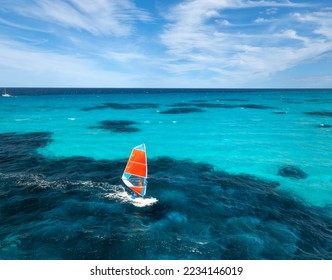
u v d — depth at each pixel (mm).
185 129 49219
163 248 14023
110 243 14352
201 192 21031
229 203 19281
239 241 14695
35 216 16969
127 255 13484
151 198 19781
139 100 125500
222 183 23031
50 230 15391
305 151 33656
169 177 24250
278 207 18906
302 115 67938
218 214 17656
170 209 18156
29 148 33969
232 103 107312
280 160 29859
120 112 74562
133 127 50875
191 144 37375
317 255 13773
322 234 15734
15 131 44844
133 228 15812
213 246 14242
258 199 20031
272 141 39375
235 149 34656
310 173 25766
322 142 38656
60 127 49438
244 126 52406
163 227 16000
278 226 16391
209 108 87125
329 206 19281
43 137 40625
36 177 23609
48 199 19281
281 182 23500
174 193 20672
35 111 72812
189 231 15648
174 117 65375
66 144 36469
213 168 27125
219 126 52500
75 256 13352
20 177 23516
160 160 29750
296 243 14727
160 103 107812
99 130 47219
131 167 19391
